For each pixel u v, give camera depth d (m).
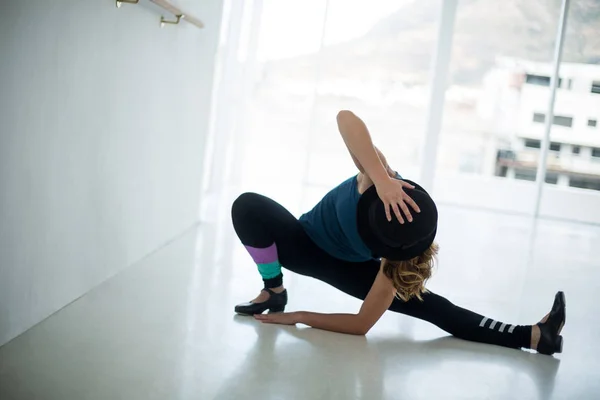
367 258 2.76
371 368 2.44
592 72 7.26
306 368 2.37
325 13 7.56
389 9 7.50
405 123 7.66
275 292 2.95
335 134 7.83
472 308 3.50
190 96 4.54
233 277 3.58
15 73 2.10
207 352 2.43
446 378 2.42
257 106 7.99
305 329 2.79
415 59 7.55
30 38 2.16
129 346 2.41
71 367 2.17
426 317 2.82
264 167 8.14
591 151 7.37
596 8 7.17
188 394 2.07
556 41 7.26
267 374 2.28
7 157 2.14
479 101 7.52
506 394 2.33
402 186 2.34
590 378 2.56
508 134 7.53
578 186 7.43
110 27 2.86
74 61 2.53
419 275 2.52
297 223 2.84
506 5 7.34
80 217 2.84
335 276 2.81
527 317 3.42
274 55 7.82
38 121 2.31
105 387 2.05
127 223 3.49
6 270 2.26
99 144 2.93
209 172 6.30
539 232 6.44
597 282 4.46
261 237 2.81
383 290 2.67
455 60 7.48
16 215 2.27
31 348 2.30
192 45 4.41
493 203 7.63
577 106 7.32
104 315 2.72
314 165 7.93
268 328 2.76
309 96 7.89
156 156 3.87
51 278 2.63
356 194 2.56
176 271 3.58
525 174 7.56
